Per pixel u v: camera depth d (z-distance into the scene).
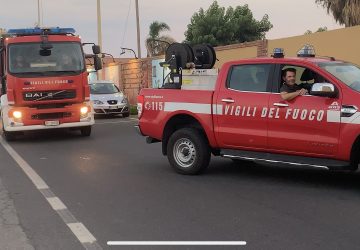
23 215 6.29
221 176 8.50
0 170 9.53
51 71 13.78
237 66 8.06
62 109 14.05
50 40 13.85
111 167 9.62
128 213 6.27
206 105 8.27
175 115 8.73
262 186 7.67
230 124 7.97
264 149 7.64
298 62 7.43
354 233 5.34
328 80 7.05
